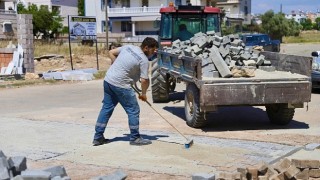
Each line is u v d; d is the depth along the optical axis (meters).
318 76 16.23
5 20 48.34
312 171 6.40
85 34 25.64
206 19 15.84
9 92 18.02
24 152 8.20
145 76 8.35
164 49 13.93
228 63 11.10
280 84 9.76
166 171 6.96
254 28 77.88
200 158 7.68
